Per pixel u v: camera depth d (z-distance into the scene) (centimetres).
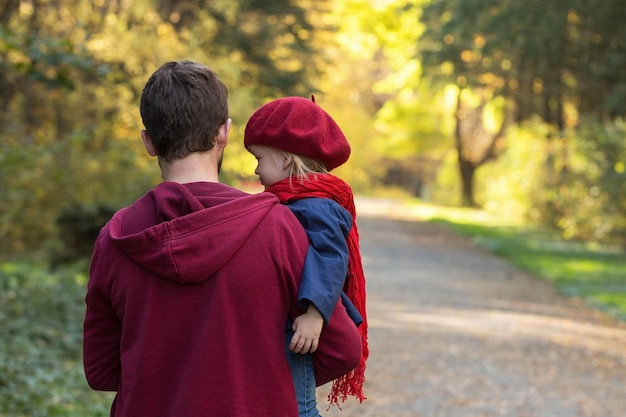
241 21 3338
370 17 4619
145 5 2380
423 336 1179
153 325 243
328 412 776
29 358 852
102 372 260
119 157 1894
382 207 4666
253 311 241
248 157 2289
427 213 4275
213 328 239
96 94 2045
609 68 2527
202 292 242
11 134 1555
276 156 266
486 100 4056
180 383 240
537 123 3450
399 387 886
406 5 3272
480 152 5391
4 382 736
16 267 1405
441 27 2852
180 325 242
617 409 836
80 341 1001
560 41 2541
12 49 948
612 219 2667
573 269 2089
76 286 1279
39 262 1662
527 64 2922
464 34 2853
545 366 1023
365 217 3847
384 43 4697
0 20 1469
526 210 3572
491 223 3578
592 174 2748
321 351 249
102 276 250
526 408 826
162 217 246
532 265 2173
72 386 800
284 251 244
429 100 5625
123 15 2364
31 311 1059
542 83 3092
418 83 3800
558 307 1558
